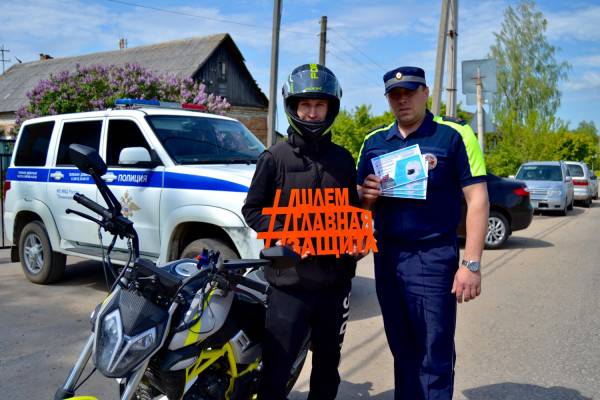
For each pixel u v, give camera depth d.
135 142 5.56
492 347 4.60
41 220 6.71
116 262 5.46
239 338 2.67
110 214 2.55
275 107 10.91
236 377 2.72
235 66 27.08
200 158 5.43
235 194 4.70
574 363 4.24
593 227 12.65
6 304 5.80
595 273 7.38
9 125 27.66
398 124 3.01
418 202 2.88
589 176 19.91
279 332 2.67
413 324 2.94
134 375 2.23
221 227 4.73
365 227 2.69
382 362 4.33
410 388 2.97
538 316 5.44
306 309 2.67
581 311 5.59
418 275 2.89
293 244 2.61
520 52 42.84
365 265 8.01
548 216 15.59
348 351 4.56
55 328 5.03
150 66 25.92
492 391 3.77
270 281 2.67
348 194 2.71
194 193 4.93
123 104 6.21
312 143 2.64
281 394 2.73
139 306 2.29
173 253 5.16
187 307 2.40
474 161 2.81
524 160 25.05
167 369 2.32
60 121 6.43
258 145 6.20
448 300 2.89
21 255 6.80
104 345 2.23
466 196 2.85
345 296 2.81
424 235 2.88
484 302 5.96
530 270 7.62
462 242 9.53
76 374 2.38
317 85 2.52
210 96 14.54
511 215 9.31
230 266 2.39
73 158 2.51
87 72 14.02
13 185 6.84
